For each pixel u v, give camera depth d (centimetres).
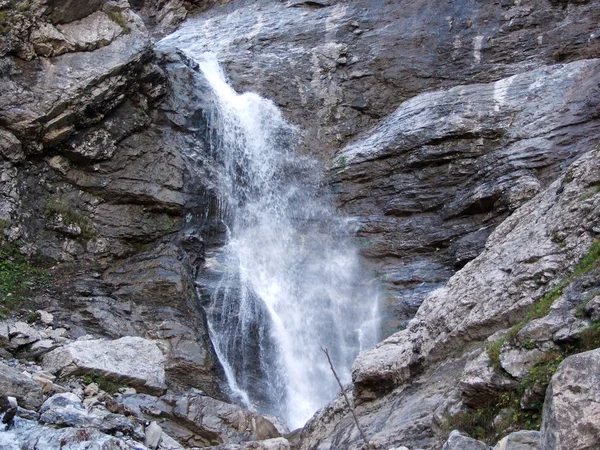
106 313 1059
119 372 905
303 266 1391
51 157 1245
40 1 1234
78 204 1251
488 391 567
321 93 1656
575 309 555
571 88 1380
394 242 1355
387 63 1659
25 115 1187
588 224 646
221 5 2056
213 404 925
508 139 1359
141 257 1221
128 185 1297
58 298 1068
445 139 1402
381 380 718
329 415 755
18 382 688
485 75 1559
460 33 1638
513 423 537
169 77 1470
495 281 680
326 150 1584
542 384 523
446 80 1595
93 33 1299
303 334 1298
